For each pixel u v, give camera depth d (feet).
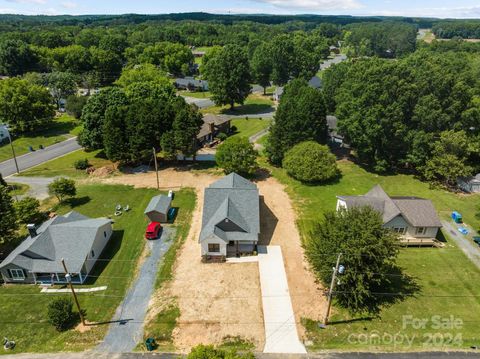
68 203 167.73
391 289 113.39
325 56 643.04
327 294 111.34
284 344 94.12
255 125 280.10
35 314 104.83
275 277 118.62
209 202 139.23
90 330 99.14
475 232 144.36
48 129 277.44
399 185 183.62
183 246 135.44
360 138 192.34
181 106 203.10
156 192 178.19
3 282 118.21
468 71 250.16
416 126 193.47
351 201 140.36
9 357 91.40
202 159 220.02
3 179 189.16
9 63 438.40
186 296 110.73
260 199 169.99
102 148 226.79
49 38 559.79
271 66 368.07
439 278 118.62
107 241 137.08
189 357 68.54
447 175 175.11
